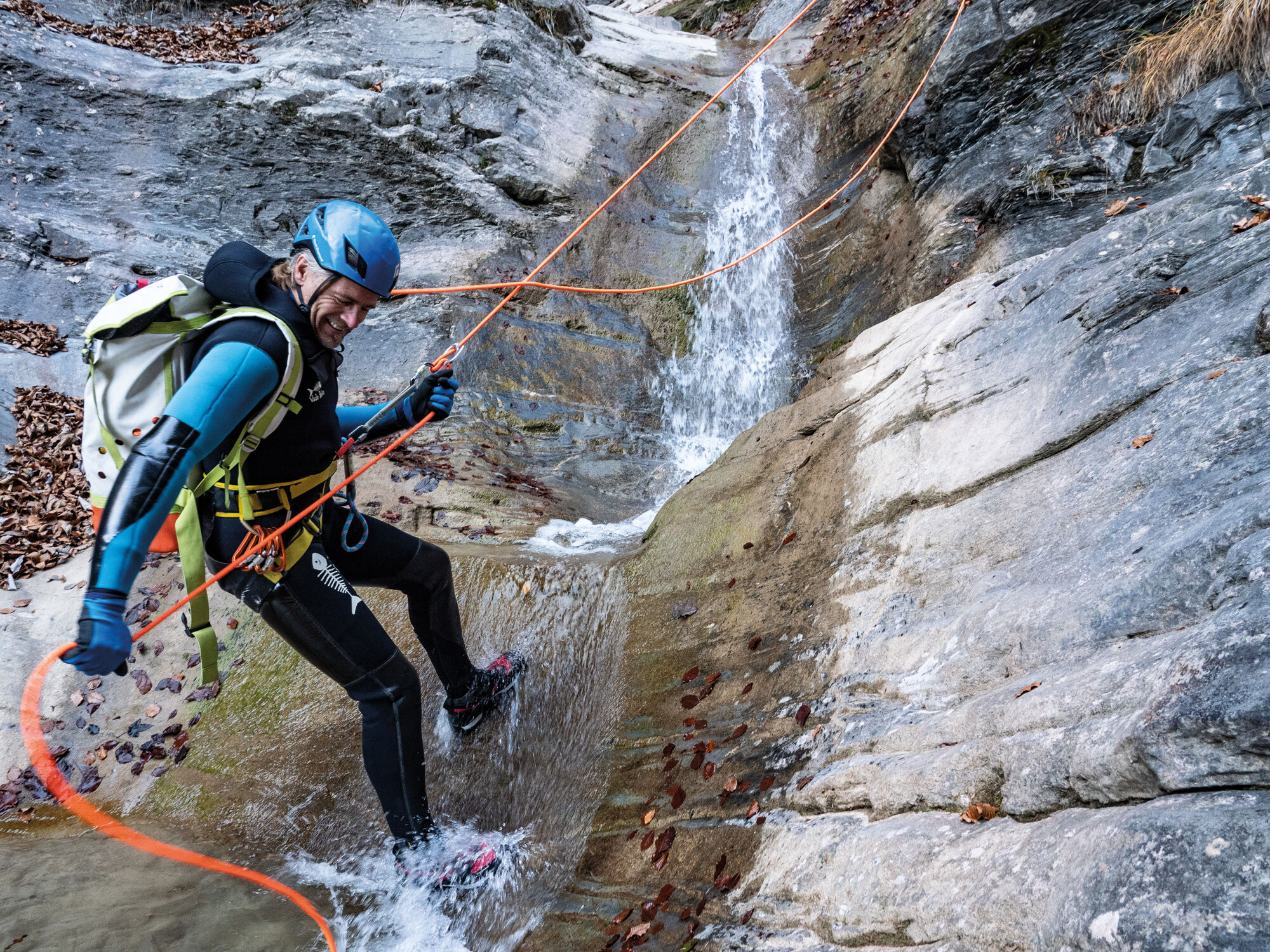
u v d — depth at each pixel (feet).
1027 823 5.45
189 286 7.34
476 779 10.70
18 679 12.23
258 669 12.24
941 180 21.88
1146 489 7.17
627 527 17.80
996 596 7.75
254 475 7.68
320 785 10.75
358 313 7.48
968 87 21.40
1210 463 6.75
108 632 6.14
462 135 30.27
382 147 28.91
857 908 5.93
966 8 21.99
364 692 8.80
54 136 25.93
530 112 31.76
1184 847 4.17
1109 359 8.70
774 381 25.58
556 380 24.45
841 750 7.83
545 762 10.64
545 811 10.07
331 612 8.36
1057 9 20.17
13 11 28.04
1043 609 6.95
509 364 24.27
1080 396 8.75
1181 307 8.46
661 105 34.65
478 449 20.59
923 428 10.73
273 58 30.42
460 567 13.11
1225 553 5.74
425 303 25.46
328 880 9.61
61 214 24.75
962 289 12.75
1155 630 5.98
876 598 9.37
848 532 10.73
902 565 9.38
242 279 7.28
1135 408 8.11
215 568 8.11
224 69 29.40
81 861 9.70
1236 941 3.72
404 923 8.80
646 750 10.00
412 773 8.99
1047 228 18.07
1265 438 6.46
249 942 8.38
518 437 22.11
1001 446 9.37
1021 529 8.32
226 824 10.48
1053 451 8.70
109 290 23.82
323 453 8.07
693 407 25.91
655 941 7.40
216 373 6.73
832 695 8.70
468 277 27.09
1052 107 19.86
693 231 30.37
